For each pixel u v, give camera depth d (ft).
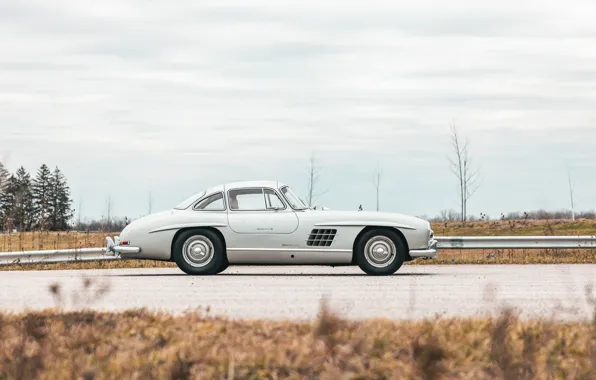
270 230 46.42
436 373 16.69
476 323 21.98
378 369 17.03
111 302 30.76
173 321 22.74
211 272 46.75
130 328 21.49
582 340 19.84
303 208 47.21
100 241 86.69
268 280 42.39
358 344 18.08
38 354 17.66
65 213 249.96
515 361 17.31
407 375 16.69
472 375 16.85
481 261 61.72
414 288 36.81
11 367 16.85
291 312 27.07
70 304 29.89
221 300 31.35
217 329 21.42
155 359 17.69
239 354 17.80
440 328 20.98
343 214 46.52
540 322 22.15
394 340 19.43
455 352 18.28
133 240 46.80
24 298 32.32
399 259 46.14
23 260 57.67
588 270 51.39
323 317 20.48
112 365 17.04
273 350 18.19
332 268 57.31
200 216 46.80
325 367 17.12
